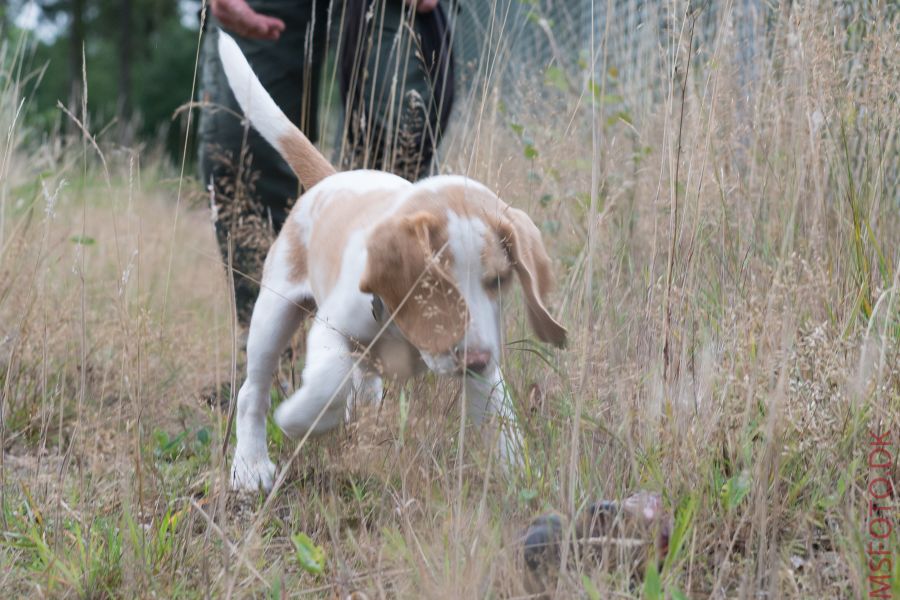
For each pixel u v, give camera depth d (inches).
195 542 125.1
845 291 141.8
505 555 107.1
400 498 130.5
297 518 134.4
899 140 158.2
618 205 193.2
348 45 200.5
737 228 165.3
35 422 175.0
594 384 135.4
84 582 116.3
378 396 162.1
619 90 226.4
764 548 106.2
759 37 180.2
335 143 220.5
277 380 175.6
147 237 290.5
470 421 138.1
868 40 150.9
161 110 1320.1
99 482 142.4
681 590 106.5
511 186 180.5
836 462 119.6
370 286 129.7
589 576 107.6
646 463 126.0
